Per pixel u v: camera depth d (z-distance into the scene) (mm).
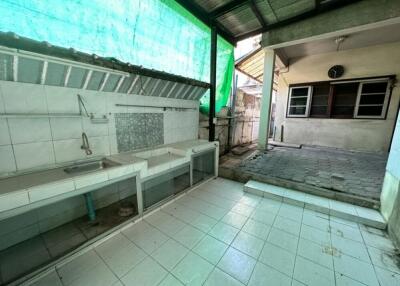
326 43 4328
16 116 1491
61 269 1483
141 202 2131
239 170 3354
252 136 7035
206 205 2494
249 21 3383
